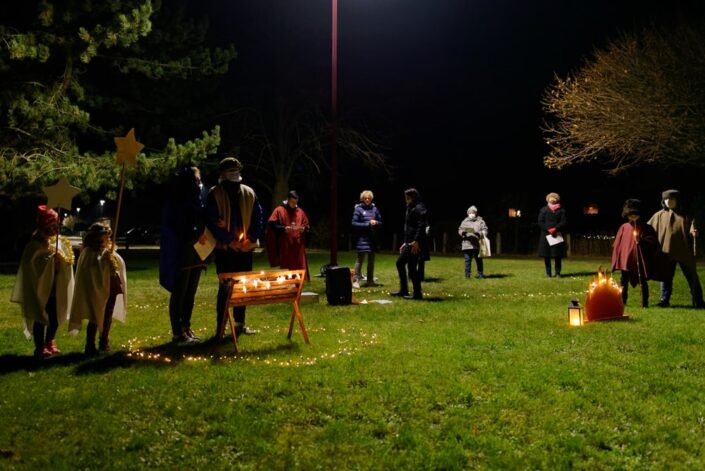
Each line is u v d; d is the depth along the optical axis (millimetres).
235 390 5832
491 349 7359
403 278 12047
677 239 10492
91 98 22125
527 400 5531
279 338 8109
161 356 7160
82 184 19422
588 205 32938
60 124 19531
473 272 17672
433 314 9938
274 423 5074
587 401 5543
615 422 5113
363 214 14305
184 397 5695
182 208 7914
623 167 21453
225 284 7582
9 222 27500
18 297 7113
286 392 5812
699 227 22219
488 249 15914
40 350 7203
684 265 10531
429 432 4926
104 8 19562
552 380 6074
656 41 19859
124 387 5988
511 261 22484
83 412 5348
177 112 25609
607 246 26531
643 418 5164
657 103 19203
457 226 32188
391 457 4504
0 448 4691
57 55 19859
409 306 10805
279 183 31266
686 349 7312
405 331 8477
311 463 4422
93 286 7285
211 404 5492
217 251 8211
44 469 4359
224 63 23812
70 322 7234
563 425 5023
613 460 4465
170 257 7918
